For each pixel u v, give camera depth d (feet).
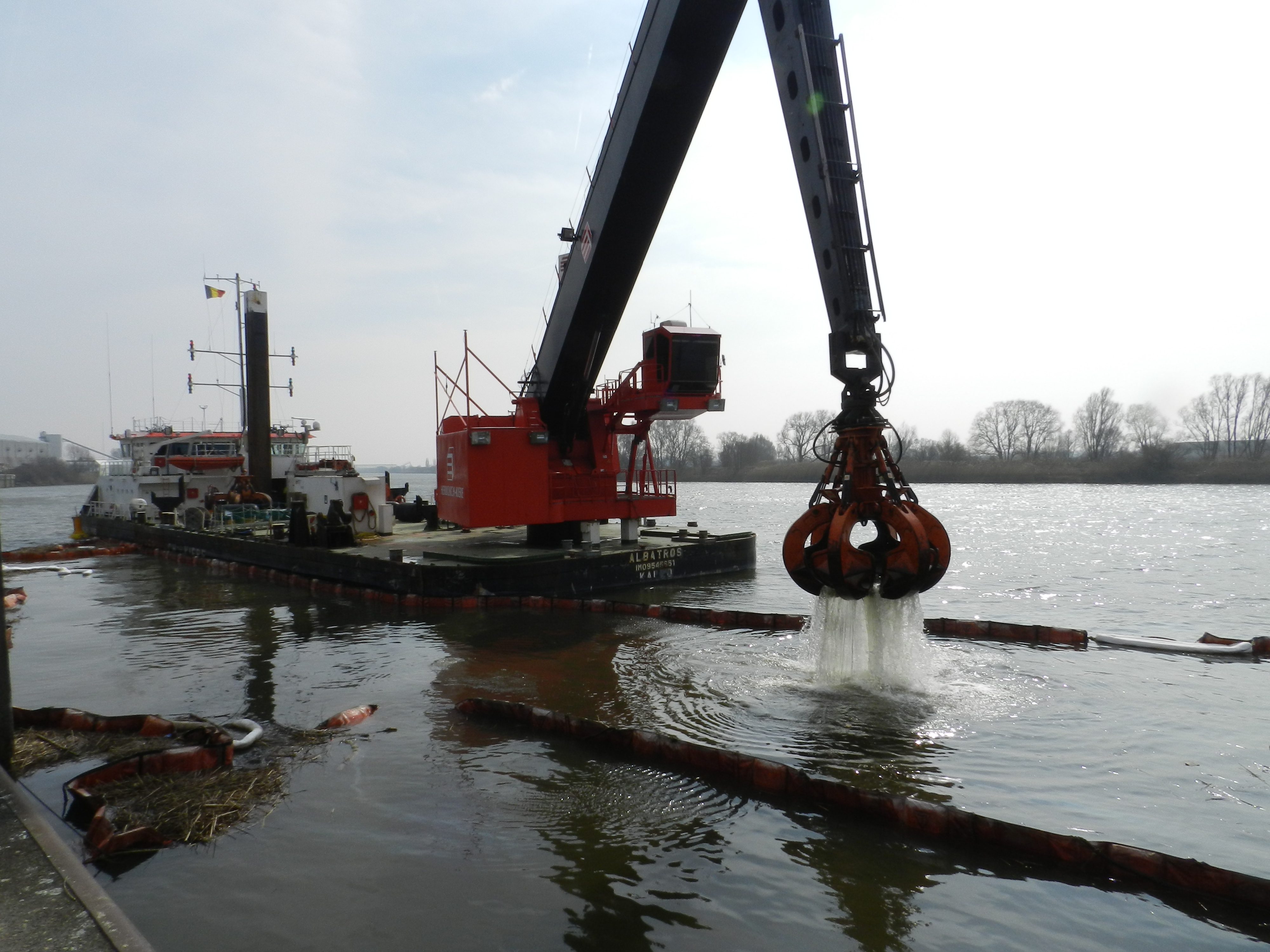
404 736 29.99
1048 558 97.35
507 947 16.49
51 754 27.66
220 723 32.35
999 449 444.14
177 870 19.77
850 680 35.96
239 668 42.29
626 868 19.77
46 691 38.52
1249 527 142.51
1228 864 19.36
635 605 55.11
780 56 34.40
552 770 26.14
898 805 21.74
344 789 24.77
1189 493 302.04
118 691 38.14
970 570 86.28
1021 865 19.63
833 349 31.86
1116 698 33.06
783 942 16.57
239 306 131.44
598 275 59.62
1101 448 399.85
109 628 55.36
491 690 36.24
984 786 24.23
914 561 30.25
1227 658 39.83
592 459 74.43
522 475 66.44
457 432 69.26
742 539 79.71
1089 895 18.30
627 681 37.09
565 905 18.08
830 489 33.32
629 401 70.59
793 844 20.85
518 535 85.20
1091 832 21.16
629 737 27.53
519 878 19.27
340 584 69.62
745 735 29.07
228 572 87.10
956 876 19.20
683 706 32.78
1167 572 82.23
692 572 74.43
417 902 18.26
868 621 35.76
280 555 79.61
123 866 20.01
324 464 120.16
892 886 18.78
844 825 21.94
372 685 37.81
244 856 20.44
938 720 30.40
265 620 57.06
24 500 391.86
